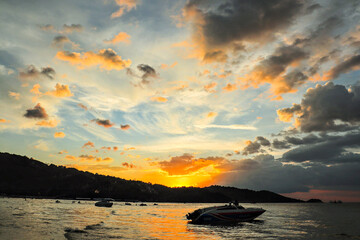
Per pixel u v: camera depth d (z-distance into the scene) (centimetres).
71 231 2975
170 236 3012
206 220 4269
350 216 8088
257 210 4594
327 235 3653
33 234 2622
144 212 8012
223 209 4419
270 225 4659
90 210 7638
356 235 3706
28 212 5578
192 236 3067
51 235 2617
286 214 8975
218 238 3009
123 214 6681
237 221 4428
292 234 3600
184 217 5934
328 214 9256
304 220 6181
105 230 3253
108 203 10731
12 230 2820
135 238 2752
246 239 3025
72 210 7212
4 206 7269
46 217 4628
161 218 5559
